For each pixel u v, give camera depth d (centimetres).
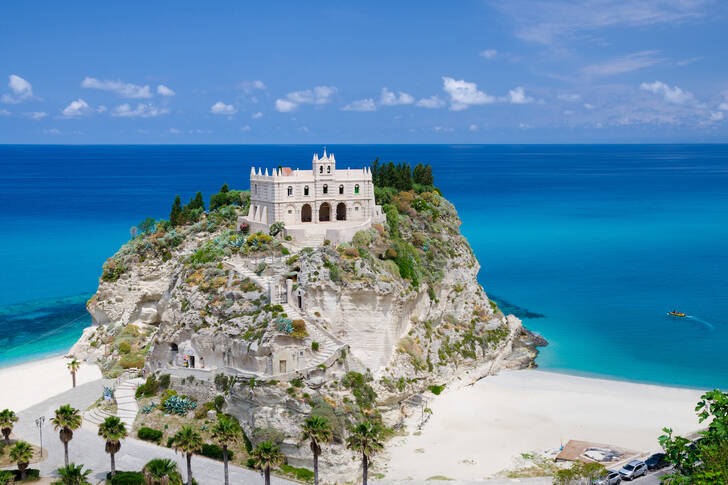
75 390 12006
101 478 8600
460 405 11612
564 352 14575
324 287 11056
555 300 18950
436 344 12850
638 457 9325
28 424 10438
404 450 9912
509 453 9719
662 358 14175
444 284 13788
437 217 15075
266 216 13338
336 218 14075
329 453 9094
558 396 11981
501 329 14312
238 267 11844
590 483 8431
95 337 14475
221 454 9481
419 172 17612
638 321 16925
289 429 9462
